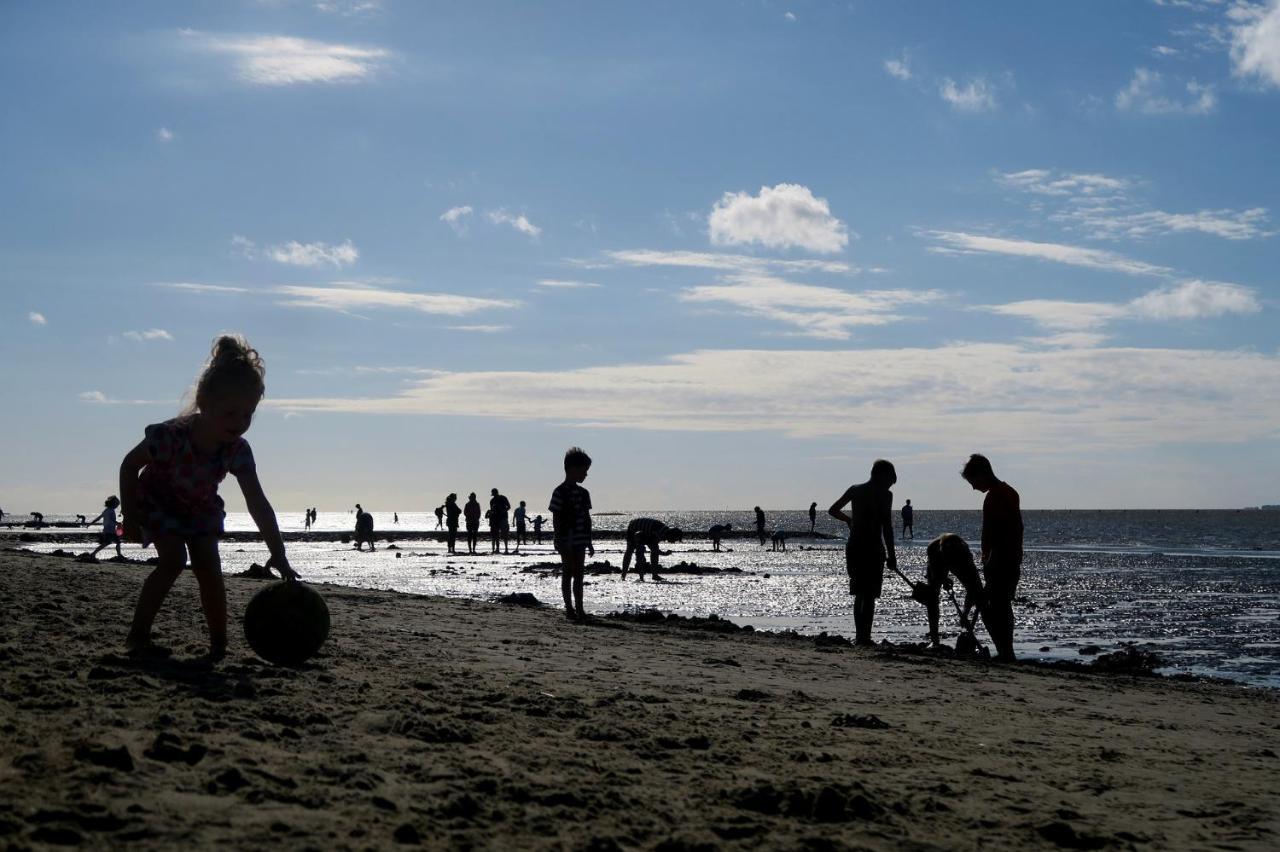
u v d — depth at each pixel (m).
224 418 6.68
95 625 8.20
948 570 14.45
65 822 3.41
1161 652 17.89
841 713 7.72
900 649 13.70
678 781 4.95
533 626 13.00
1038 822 4.88
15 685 5.47
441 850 3.61
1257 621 23.17
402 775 4.50
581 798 4.42
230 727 4.96
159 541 6.84
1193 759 7.05
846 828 4.48
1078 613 25.17
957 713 8.38
